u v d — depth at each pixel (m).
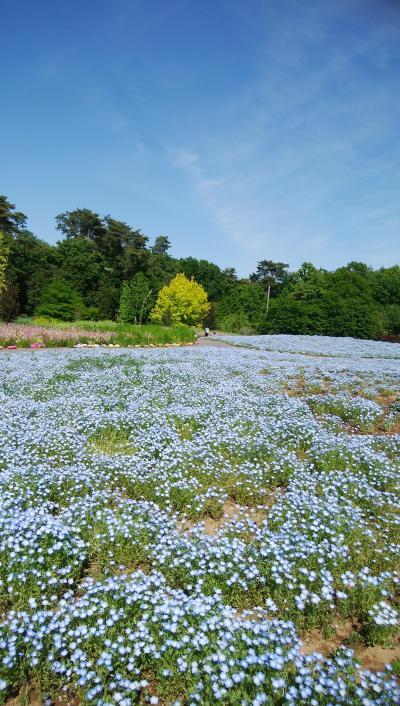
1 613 4.27
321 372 17.73
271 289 90.44
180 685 3.54
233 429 9.36
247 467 7.46
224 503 6.69
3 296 46.09
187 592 4.68
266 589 4.64
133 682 3.50
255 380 15.23
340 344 32.78
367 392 14.09
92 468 7.27
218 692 3.28
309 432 9.35
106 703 3.30
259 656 3.60
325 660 3.80
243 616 4.25
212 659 3.57
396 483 7.22
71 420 9.55
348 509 6.12
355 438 9.37
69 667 3.65
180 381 14.15
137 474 7.07
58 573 4.61
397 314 47.53
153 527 5.43
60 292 52.47
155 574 4.68
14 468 6.74
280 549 5.03
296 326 46.28
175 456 7.76
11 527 4.94
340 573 4.94
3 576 4.57
